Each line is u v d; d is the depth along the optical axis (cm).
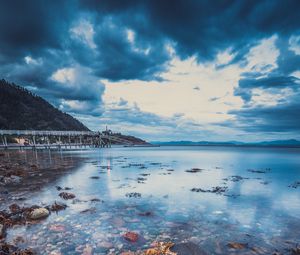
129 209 1230
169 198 1495
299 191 1756
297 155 8038
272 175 2752
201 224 1005
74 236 855
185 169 3322
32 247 762
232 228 961
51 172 2775
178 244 752
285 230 942
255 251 755
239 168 3575
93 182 2094
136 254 711
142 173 2806
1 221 972
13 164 3412
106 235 869
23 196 1500
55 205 1231
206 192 1692
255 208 1272
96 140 18262
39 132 12031
